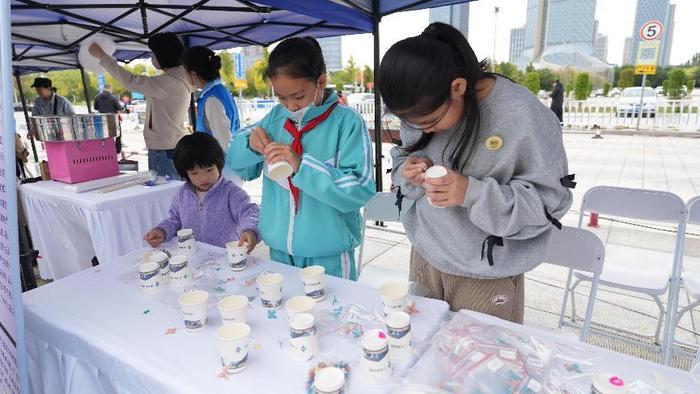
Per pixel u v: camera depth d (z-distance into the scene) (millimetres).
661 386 731
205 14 4051
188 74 2982
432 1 3277
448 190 883
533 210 885
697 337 2135
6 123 732
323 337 940
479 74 891
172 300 1150
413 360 847
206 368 836
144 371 842
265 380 794
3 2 691
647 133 10484
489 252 988
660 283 1941
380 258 3268
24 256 2018
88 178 2562
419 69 790
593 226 3732
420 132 1089
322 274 1113
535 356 826
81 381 989
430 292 1220
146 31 3742
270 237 1443
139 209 2387
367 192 1262
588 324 1528
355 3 3242
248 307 1085
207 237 1839
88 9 3834
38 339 1099
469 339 878
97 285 1260
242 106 13789
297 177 1165
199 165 1745
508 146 910
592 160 6996
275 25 4238
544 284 2750
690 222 1848
